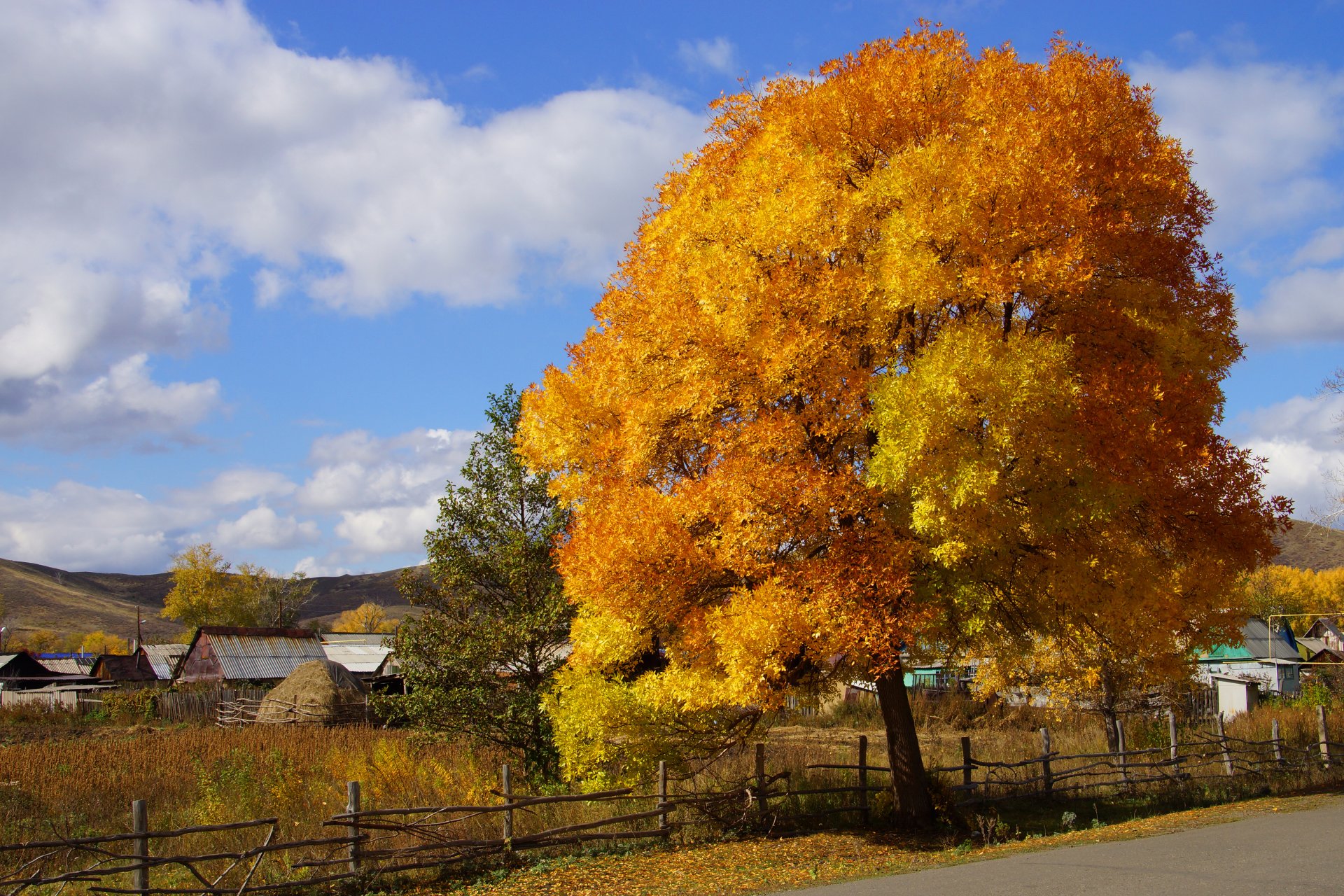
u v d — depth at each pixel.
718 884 9.24
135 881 8.91
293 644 48.81
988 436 9.16
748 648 9.42
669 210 11.66
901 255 9.46
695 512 10.22
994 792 14.82
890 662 9.98
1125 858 8.62
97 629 155.25
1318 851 8.41
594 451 11.84
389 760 15.45
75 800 15.55
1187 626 11.45
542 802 11.11
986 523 9.46
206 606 82.38
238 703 38.50
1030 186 9.41
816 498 9.69
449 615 17.17
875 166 10.49
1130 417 9.65
